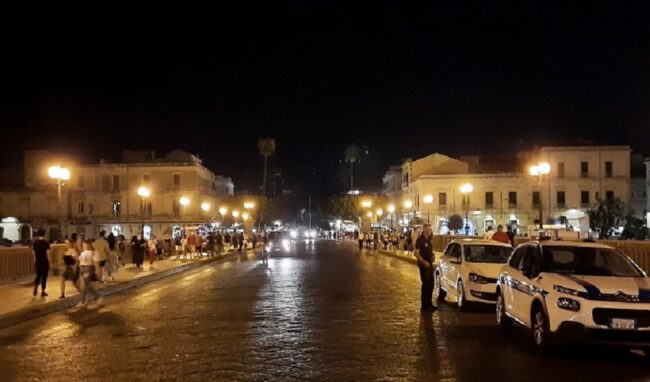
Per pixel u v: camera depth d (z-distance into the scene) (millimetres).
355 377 9375
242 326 14227
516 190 77375
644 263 21906
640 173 79688
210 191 95250
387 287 23375
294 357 10805
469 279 16625
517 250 13602
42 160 86312
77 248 20500
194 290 23562
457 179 78312
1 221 79938
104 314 17078
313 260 44594
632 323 10242
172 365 10266
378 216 101438
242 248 61469
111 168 85375
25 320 16266
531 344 12000
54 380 9422
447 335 12969
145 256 44500
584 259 12266
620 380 9211
